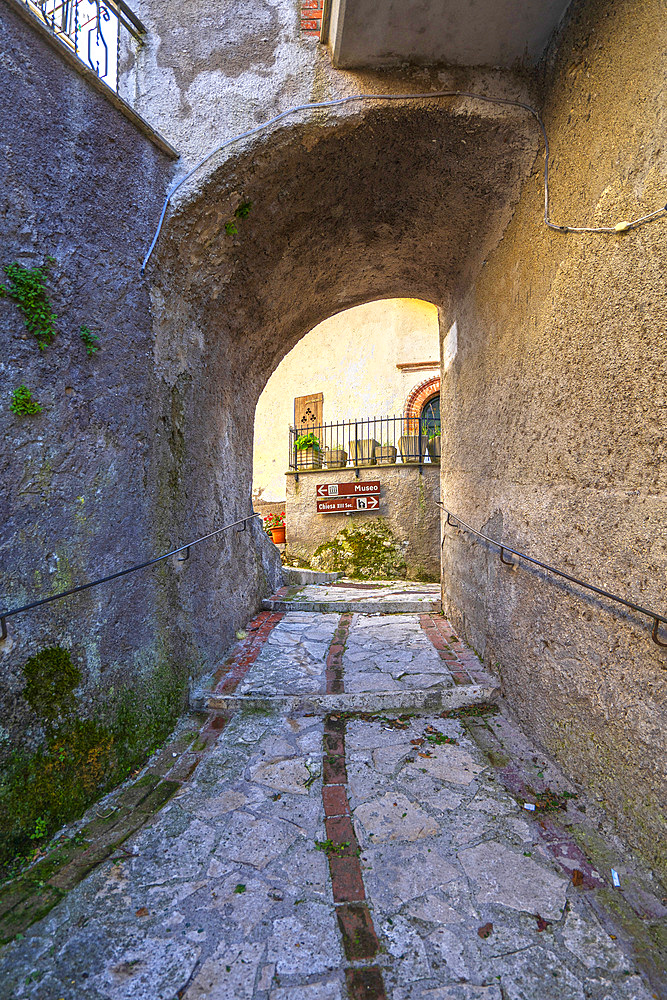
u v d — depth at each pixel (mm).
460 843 1982
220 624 3850
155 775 2465
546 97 2500
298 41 2777
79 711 2193
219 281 3312
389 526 8141
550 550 2416
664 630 1669
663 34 1619
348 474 8430
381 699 3070
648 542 1728
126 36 2984
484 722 2887
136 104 2891
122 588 2484
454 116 2656
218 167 2779
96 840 2023
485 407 3455
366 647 4035
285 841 2020
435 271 4289
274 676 3459
